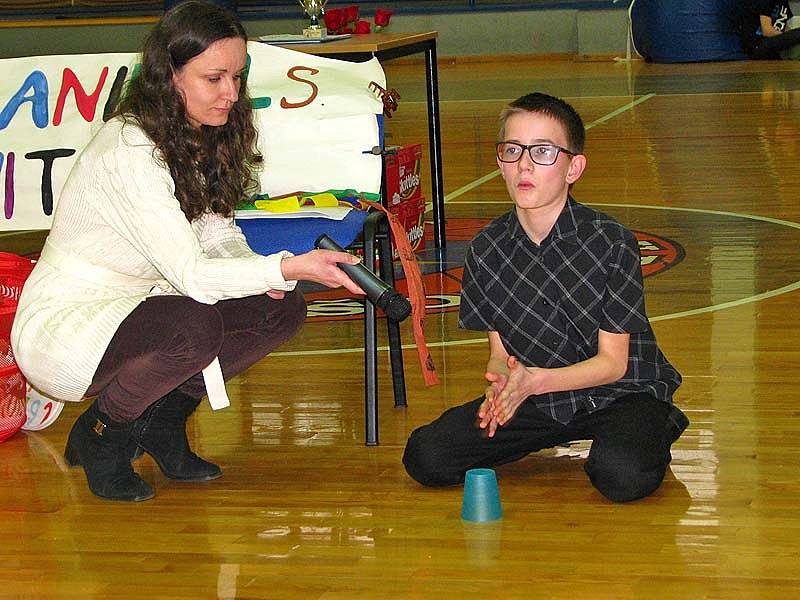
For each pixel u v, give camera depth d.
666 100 13.48
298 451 3.94
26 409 4.20
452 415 3.58
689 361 4.76
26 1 18.77
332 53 6.14
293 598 2.85
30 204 4.46
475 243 3.51
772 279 6.06
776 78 14.79
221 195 3.49
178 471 3.67
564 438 3.57
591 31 18.39
